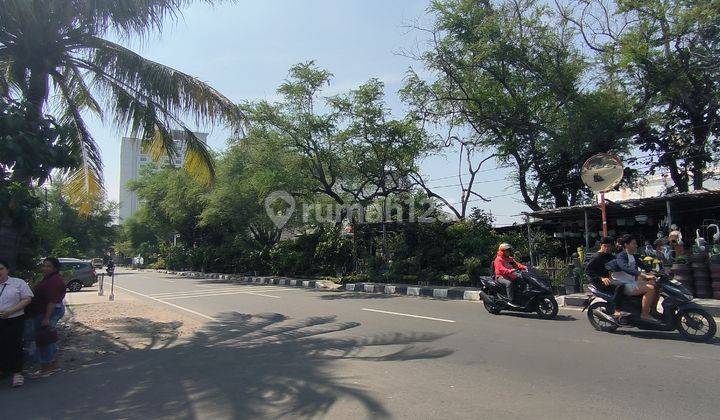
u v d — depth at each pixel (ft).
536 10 55.77
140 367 24.18
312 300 51.13
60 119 36.35
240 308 46.55
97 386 20.95
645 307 26.25
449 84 61.26
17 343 21.21
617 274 27.63
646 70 54.85
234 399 18.24
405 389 18.60
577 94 55.72
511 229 65.00
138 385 20.81
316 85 67.31
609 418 14.97
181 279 102.27
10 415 17.40
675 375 19.29
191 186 105.81
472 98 61.21
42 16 28.99
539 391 17.79
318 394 18.42
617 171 38.06
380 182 71.56
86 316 42.52
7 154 22.97
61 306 26.08
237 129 36.60
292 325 35.09
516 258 52.80
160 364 24.61
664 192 66.44
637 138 61.82
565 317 34.12
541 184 65.51
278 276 89.81
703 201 44.75
